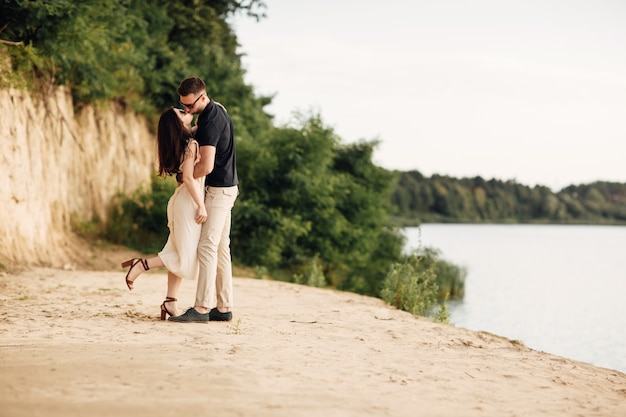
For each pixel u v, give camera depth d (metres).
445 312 11.39
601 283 58.34
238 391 4.29
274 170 27.59
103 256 19.59
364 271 33.25
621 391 5.41
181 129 7.16
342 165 35.59
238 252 25.75
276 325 7.64
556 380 5.57
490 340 7.70
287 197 27.38
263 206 26.20
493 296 44.31
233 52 32.84
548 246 128.25
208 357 5.29
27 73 17.30
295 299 10.92
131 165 23.72
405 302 11.86
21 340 5.82
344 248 30.52
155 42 26.97
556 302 42.94
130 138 23.94
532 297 45.19
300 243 28.89
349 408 4.11
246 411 3.84
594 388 5.43
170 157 7.18
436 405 4.39
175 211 7.30
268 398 4.18
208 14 30.16
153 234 22.75
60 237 18.69
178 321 7.34
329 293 12.51
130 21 22.72
